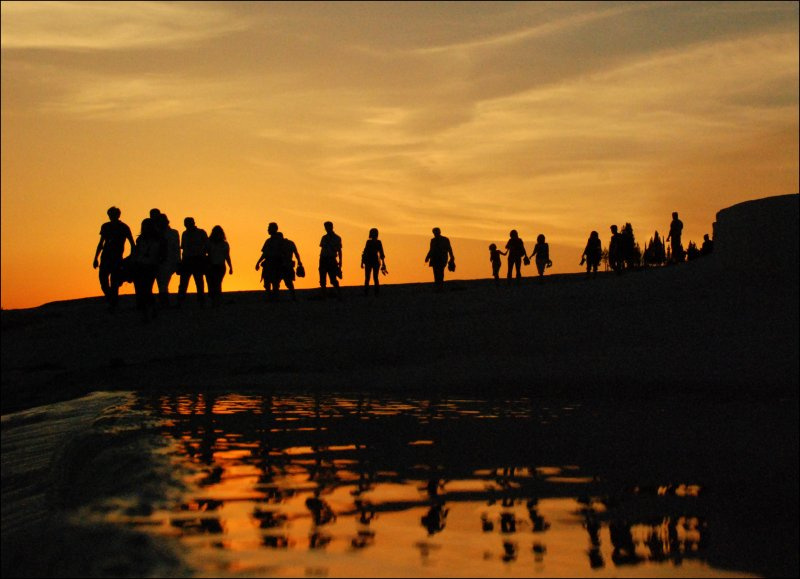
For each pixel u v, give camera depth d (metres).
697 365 13.95
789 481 5.12
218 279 24.38
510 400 10.51
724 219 22.23
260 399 10.45
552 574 3.25
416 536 3.72
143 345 19.88
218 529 3.70
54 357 19.22
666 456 5.99
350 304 24.11
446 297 24.11
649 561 3.46
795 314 17.12
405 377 13.67
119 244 23.12
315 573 3.16
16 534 3.87
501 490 4.73
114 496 4.28
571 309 19.89
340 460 5.60
